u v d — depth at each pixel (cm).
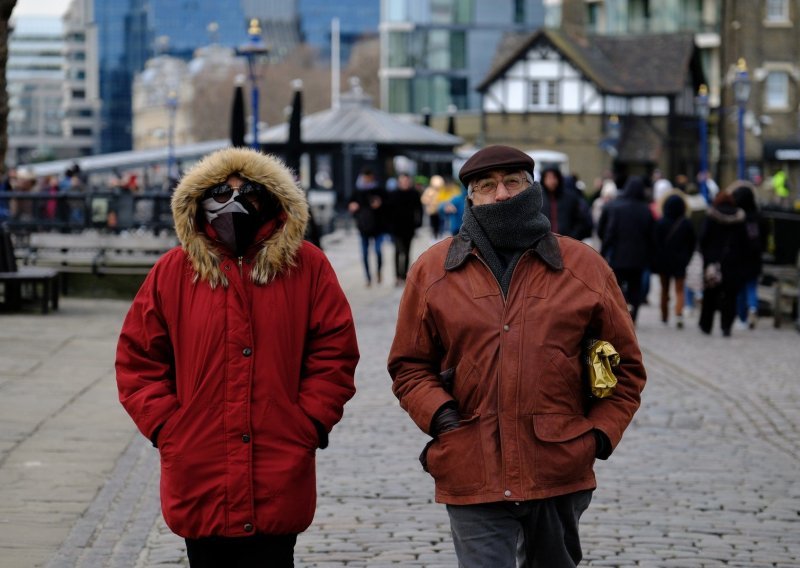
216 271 1070
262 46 6269
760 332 4028
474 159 1084
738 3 15488
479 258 1073
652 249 3856
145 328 1093
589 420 1075
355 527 1648
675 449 2197
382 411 2522
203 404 1070
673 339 3809
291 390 1087
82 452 2084
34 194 4738
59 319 3831
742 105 8300
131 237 4531
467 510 1059
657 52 16138
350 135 12462
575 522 1081
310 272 1104
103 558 1502
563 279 1071
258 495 1065
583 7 16400
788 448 2230
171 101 14138
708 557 1530
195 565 1102
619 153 15638
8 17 3769
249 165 1078
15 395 2575
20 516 1688
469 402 1070
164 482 1088
